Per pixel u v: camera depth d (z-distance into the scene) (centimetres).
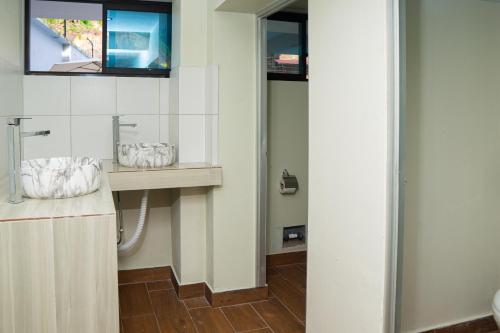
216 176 305
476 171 233
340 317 197
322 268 210
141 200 345
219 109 308
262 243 323
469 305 238
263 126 316
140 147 312
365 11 172
